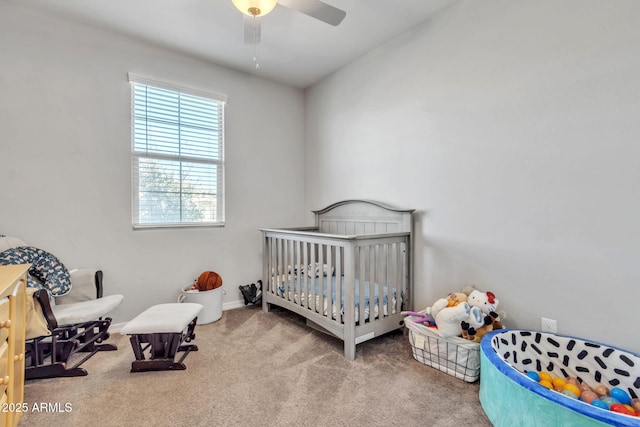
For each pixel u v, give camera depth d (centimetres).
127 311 269
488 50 210
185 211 302
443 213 238
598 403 137
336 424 145
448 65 233
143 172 279
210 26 250
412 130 261
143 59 274
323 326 232
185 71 297
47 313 180
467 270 224
